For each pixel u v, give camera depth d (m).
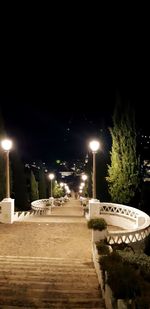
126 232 15.35
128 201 26.22
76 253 15.49
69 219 25.38
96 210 23.67
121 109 26.84
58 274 12.34
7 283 11.30
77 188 142.12
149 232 17.05
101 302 9.98
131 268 9.95
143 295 7.87
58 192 77.88
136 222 20.61
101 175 33.03
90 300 10.06
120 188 26.36
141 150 29.89
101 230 14.70
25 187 38.03
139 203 26.61
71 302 9.92
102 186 32.84
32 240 17.94
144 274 10.43
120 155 26.56
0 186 29.69
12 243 17.31
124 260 11.44
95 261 12.94
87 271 12.75
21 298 10.06
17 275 12.12
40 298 10.12
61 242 17.53
